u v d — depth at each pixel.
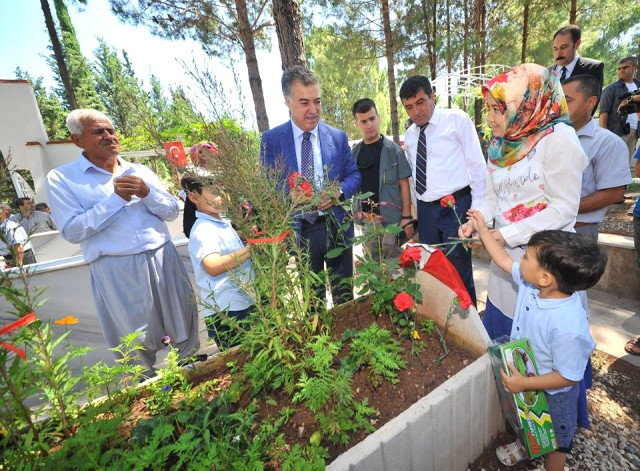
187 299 2.63
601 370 2.31
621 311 2.96
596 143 2.07
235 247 2.05
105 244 2.22
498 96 1.65
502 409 1.67
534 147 1.66
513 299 1.90
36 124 8.67
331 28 8.46
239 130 1.35
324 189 1.66
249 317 1.72
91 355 2.84
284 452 1.21
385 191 3.28
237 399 1.50
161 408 1.46
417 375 1.60
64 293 2.82
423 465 1.35
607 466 1.65
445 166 2.84
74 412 1.42
